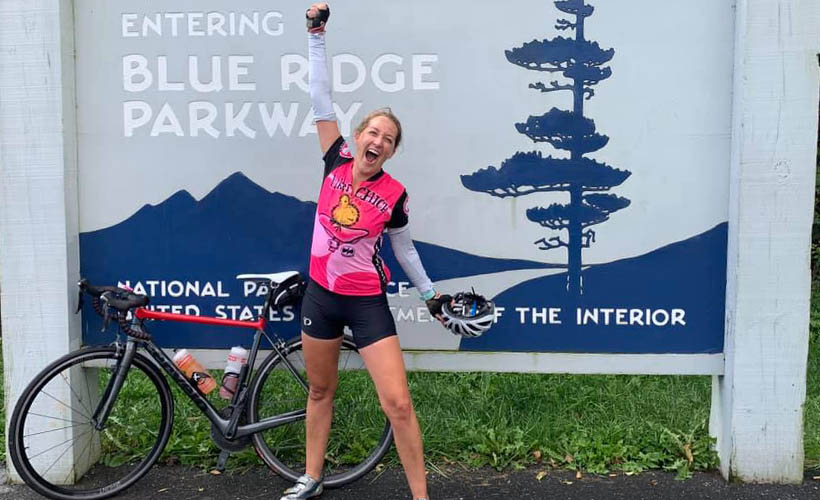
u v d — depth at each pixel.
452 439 4.40
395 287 4.17
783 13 3.79
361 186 3.45
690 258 4.09
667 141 4.04
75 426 4.08
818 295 7.94
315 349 3.60
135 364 3.91
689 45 3.99
